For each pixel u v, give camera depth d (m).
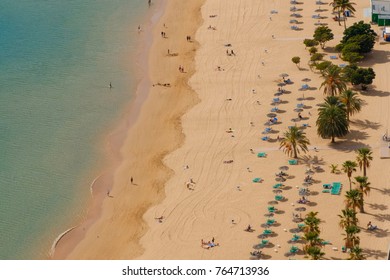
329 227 193.38
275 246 188.50
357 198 190.88
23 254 197.00
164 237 196.75
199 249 190.38
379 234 189.62
